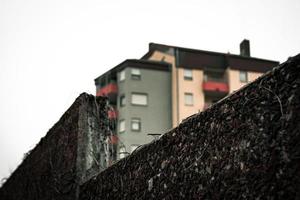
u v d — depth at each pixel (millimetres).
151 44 45812
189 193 2332
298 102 1700
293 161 1669
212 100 42125
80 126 4328
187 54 41594
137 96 38812
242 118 2010
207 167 2213
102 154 4352
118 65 40250
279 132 1768
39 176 5605
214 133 2211
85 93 4500
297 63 1736
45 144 5586
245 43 46250
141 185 2895
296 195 1630
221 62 42906
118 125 38719
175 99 39656
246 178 1908
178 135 2568
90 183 3842
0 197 8539
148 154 2889
